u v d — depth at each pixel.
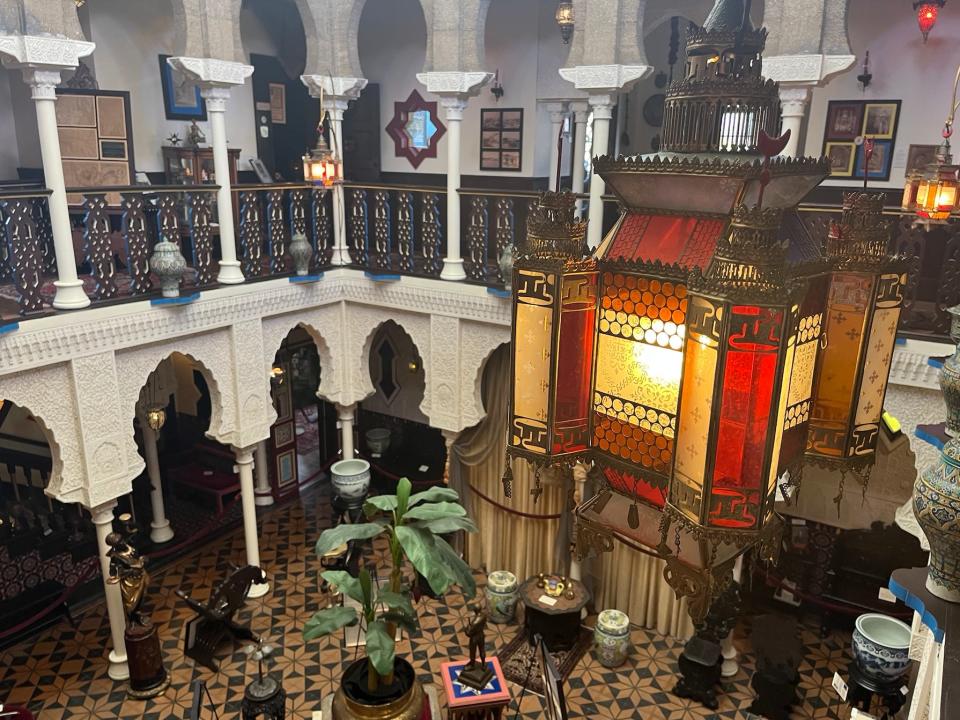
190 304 6.41
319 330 7.83
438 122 9.37
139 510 9.08
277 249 7.30
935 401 5.02
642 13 5.67
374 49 9.72
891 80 6.86
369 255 7.89
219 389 6.98
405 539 3.32
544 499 7.75
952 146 6.70
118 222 7.86
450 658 6.96
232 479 9.48
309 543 8.87
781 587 7.37
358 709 3.54
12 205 5.19
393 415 10.25
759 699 6.15
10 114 7.86
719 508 1.34
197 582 8.09
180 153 8.22
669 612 7.39
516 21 8.59
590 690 6.62
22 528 7.76
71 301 5.59
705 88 1.51
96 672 6.70
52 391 5.66
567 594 7.15
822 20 4.95
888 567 7.02
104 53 7.77
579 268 1.52
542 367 1.58
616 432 1.58
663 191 1.54
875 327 1.59
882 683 5.61
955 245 4.77
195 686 4.40
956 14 6.47
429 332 7.45
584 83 5.85
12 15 5.00
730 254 1.27
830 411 1.64
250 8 9.27
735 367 1.28
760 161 1.44
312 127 10.09
